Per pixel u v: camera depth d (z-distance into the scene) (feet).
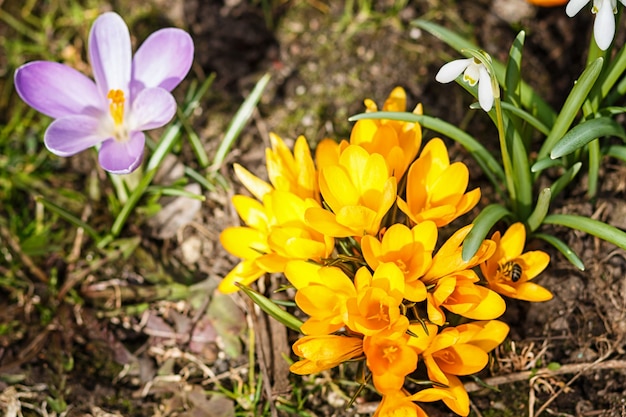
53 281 2.31
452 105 2.44
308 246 2.03
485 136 2.40
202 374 2.24
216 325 2.27
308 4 2.60
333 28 2.56
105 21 2.18
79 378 2.24
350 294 2.00
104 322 2.29
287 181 2.10
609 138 2.23
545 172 2.31
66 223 2.39
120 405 2.21
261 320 2.23
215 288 2.29
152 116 2.15
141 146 2.12
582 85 2.04
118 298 2.30
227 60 2.54
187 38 2.17
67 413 2.19
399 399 1.99
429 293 2.01
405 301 2.05
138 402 2.22
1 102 2.54
